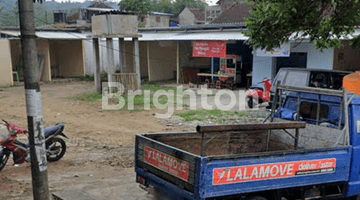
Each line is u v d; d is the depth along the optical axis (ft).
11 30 85.51
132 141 36.81
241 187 16.03
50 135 28.86
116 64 91.66
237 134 22.71
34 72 18.70
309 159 17.85
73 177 26.30
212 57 74.08
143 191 23.49
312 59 59.11
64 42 96.27
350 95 20.57
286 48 56.18
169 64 91.50
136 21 63.05
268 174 16.70
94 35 63.46
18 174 26.89
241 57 75.72
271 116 23.93
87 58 95.55
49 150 28.89
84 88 76.54
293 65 67.51
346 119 19.54
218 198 16.26
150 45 86.38
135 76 64.28
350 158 19.38
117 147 34.58
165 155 17.19
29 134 19.11
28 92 18.74
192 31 78.48
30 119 18.90
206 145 21.86
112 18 60.44
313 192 19.21
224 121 45.03
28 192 23.16
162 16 142.82
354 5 26.45
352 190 19.88
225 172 15.53
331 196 19.67
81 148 34.01
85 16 144.15
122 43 67.10
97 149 33.83
